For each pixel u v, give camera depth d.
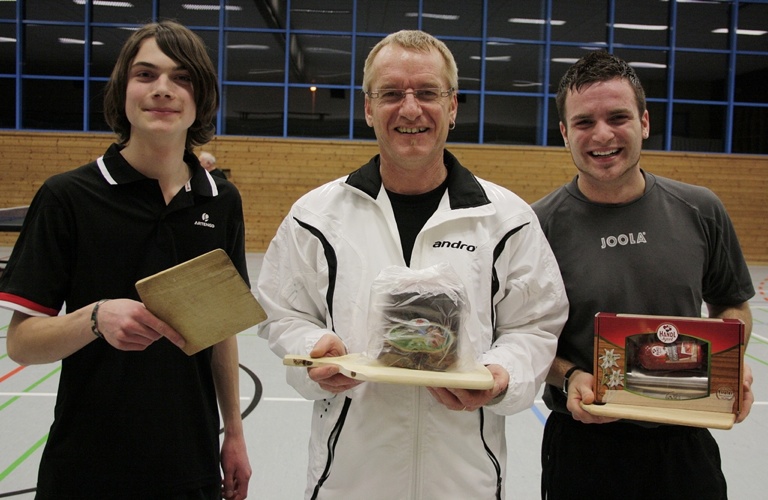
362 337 1.49
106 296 1.47
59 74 12.98
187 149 1.68
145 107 1.47
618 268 1.76
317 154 12.88
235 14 13.20
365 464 1.47
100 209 1.48
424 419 1.46
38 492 1.47
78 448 1.45
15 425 3.69
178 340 1.29
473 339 1.50
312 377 1.31
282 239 1.67
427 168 1.58
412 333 1.31
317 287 1.58
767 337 6.41
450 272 1.40
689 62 13.59
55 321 1.33
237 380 1.85
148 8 13.08
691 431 1.77
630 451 1.73
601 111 1.68
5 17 12.80
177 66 1.50
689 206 1.80
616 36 13.55
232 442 1.80
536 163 13.01
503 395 1.38
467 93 13.55
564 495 1.80
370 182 1.61
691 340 1.46
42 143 12.54
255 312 1.27
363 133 13.44
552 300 1.62
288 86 13.31
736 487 3.07
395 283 1.36
